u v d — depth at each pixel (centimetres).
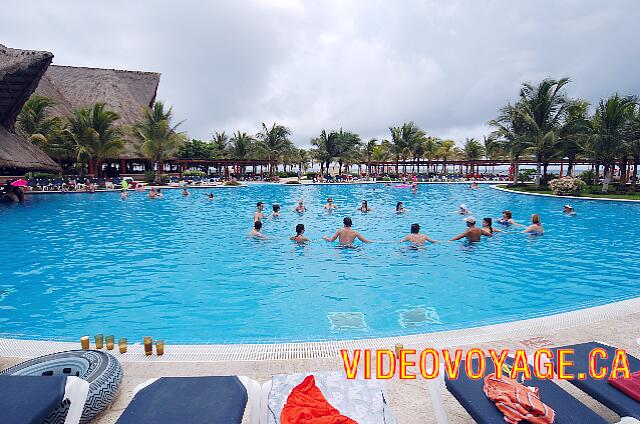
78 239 1198
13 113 2292
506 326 471
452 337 443
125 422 238
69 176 3416
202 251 1032
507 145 3284
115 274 831
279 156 5153
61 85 4656
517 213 1762
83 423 296
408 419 308
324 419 247
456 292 709
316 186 3906
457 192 3105
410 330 547
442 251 1007
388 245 1077
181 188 3391
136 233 1298
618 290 717
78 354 362
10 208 1953
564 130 2897
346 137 5484
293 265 890
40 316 613
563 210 1825
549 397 269
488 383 276
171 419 240
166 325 575
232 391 272
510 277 794
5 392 248
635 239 1145
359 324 573
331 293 707
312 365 390
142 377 369
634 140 2470
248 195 2834
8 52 2103
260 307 643
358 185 4066
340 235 1083
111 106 4591
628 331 448
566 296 688
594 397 270
